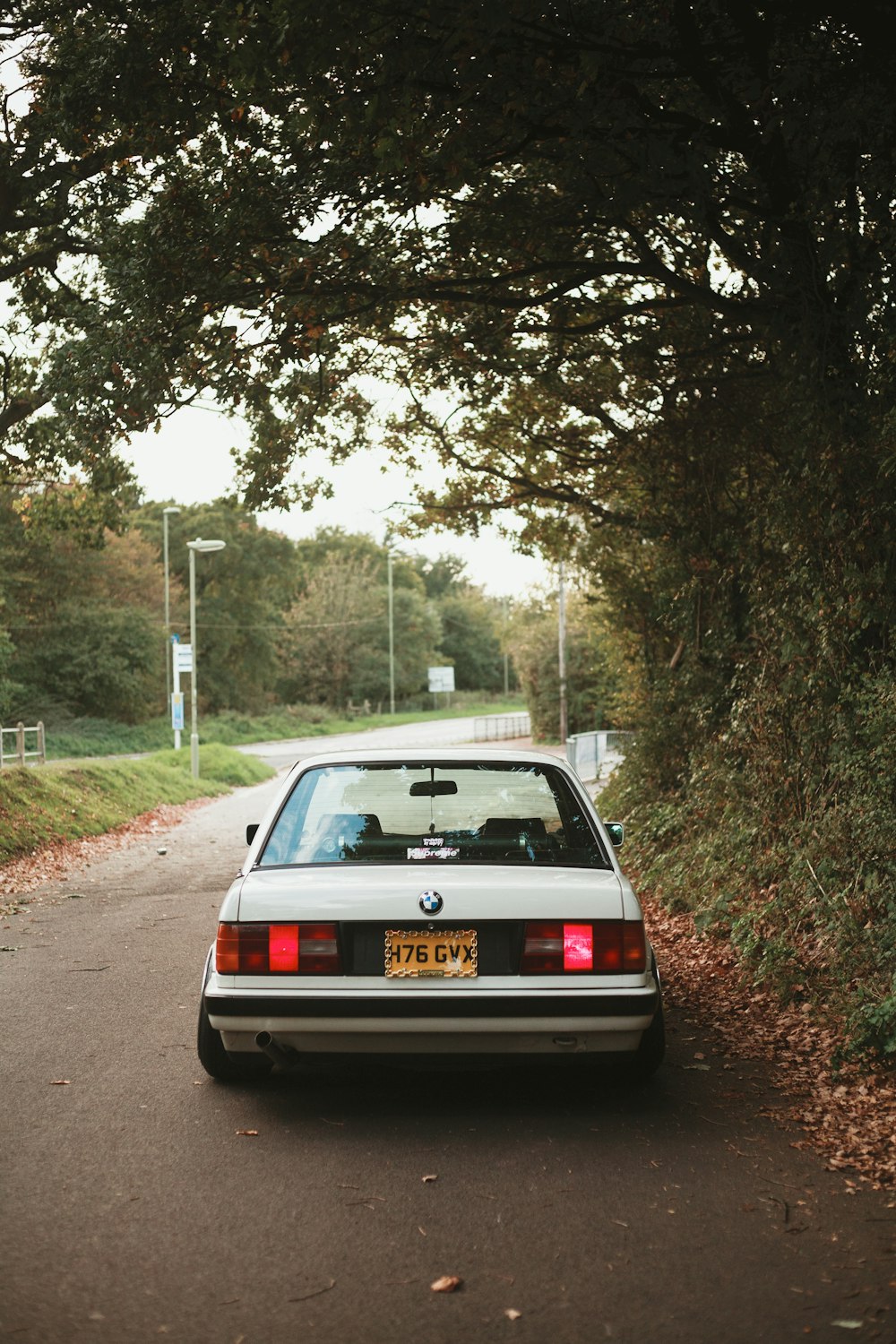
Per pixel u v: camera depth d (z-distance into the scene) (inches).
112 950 382.3
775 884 373.4
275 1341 125.2
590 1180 171.6
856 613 335.9
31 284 596.4
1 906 496.7
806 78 321.4
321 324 399.9
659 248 462.3
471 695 4785.9
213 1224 156.2
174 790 1238.9
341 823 215.8
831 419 355.3
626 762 636.7
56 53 391.2
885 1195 164.7
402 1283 138.6
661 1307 132.0
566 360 531.2
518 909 195.2
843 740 340.5
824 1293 135.1
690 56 321.1
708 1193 166.4
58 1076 230.2
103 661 2320.4
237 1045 198.5
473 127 333.1
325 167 365.4
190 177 382.3
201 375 402.6
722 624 522.6
